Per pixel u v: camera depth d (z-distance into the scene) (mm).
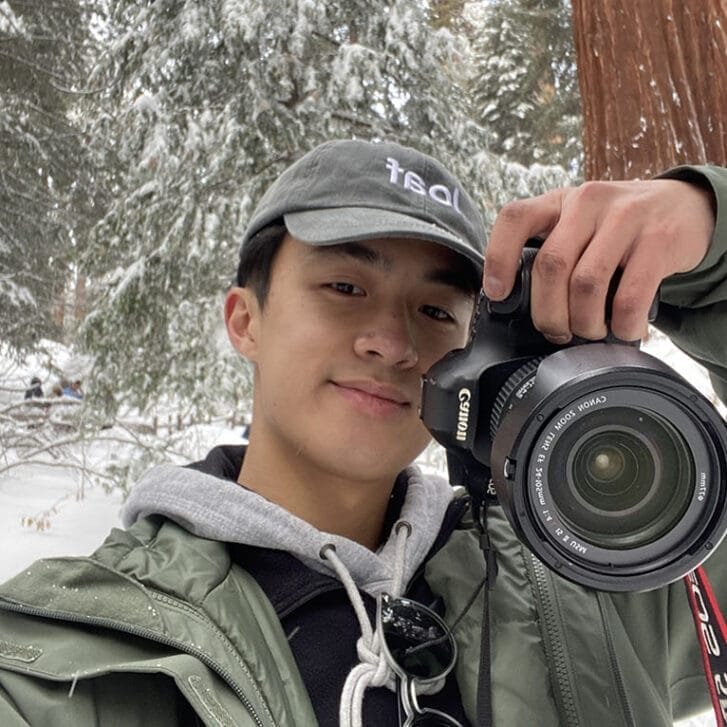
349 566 976
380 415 962
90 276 5367
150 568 888
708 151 1775
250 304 1106
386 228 951
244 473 1104
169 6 5242
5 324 7715
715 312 892
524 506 728
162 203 5059
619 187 797
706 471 754
